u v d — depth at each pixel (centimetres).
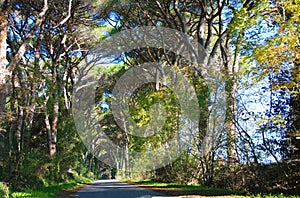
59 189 2209
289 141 1445
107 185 3222
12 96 2014
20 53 1591
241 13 1514
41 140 3111
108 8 2502
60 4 2322
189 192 1742
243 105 1595
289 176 1410
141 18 2684
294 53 1170
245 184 1608
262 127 1513
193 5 2500
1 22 1499
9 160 1816
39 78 2014
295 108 1438
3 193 1416
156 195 1675
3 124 1714
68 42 2873
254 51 1254
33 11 2216
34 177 2042
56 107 2895
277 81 1354
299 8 1145
